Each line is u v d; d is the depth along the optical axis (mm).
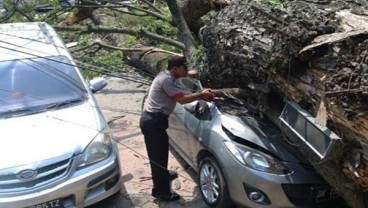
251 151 4207
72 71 5332
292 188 4047
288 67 3871
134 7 8820
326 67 3506
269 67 4070
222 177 4375
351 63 3301
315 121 3562
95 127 4566
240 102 4934
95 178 4258
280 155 4203
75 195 4152
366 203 3758
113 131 6629
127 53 9078
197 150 4820
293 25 3900
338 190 3768
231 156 4230
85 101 4988
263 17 4320
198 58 6070
